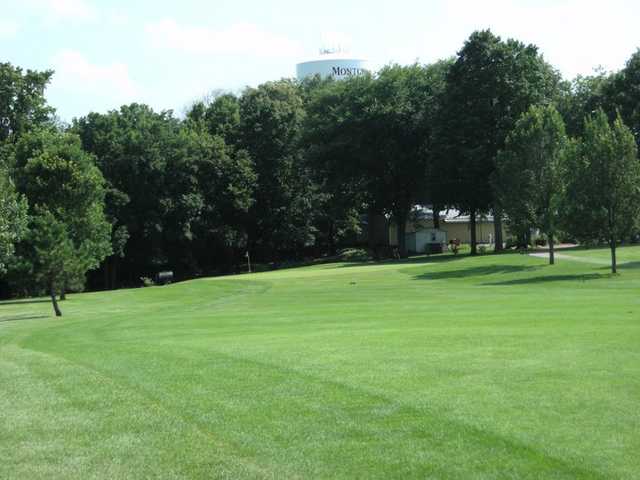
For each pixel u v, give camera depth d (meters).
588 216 39.56
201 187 76.25
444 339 15.15
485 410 9.27
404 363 12.45
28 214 46.69
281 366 12.57
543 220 47.19
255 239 84.19
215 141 77.00
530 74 64.31
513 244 74.12
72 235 47.28
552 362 12.17
